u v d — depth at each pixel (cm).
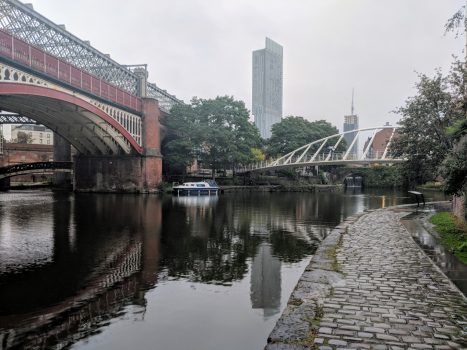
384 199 4738
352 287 828
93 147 5100
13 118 5906
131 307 935
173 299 988
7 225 2202
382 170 8544
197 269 1273
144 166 5009
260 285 1105
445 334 597
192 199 4372
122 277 1183
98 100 3944
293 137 7662
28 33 3184
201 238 1833
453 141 1920
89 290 1059
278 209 3316
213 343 752
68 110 3834
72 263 1344
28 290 1056
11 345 742
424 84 2177
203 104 6175
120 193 4988
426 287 831
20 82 2689
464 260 1088
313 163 6562
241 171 7306
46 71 3003
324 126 8412
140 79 5200
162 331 803
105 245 1653
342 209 3347
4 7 2814
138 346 739
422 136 2241
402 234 1559
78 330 806
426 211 2598
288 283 1125
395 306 715
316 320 646
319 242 1744
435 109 2170
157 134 5162
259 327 823
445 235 1521
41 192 5253
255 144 6888
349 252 1198
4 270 1256
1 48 2483
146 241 1750
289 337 579
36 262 1357
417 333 600
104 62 4459
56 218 2516
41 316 880
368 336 588
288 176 7738
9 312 902
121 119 4509
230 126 6359
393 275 926
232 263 1353
